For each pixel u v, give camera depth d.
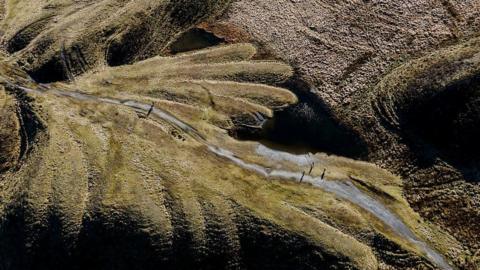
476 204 41.06
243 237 40.47
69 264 40.12
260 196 42.06
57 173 42.41
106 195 41.25
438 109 43.81
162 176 42.62
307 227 40.44
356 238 40.72
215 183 42.59
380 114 45.41
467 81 43.53
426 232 40.91
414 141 44.16
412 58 47.38
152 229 40.16
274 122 46.19
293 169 44.19
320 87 47.22
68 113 46.50
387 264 40.16
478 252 39.72
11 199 41.97
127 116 46.50
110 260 39.94
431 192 42.34
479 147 42.47
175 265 39.94
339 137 45.38
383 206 42.28
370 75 47.34
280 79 47.97
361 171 43.94
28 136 45.53
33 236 40.41
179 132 45.72
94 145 44.31
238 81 48.31
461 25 48.34
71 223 40.47
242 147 45.22
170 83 48.47
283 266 39.72
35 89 48.03
